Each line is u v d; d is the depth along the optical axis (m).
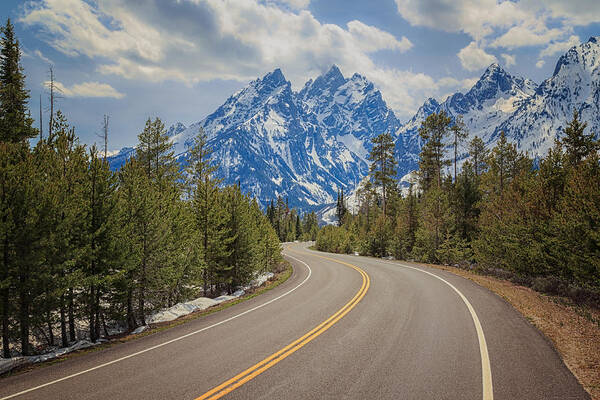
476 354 6.78
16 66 23.11
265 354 7.21
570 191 12.94
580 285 12.96
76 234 11.20
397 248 33.78
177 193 20.73
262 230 30.16
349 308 11.27
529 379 5.63
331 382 5.73
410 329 8.61
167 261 15.12
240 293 18.03
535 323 9.02
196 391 5.59
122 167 15.35
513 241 16.53
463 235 27.95
